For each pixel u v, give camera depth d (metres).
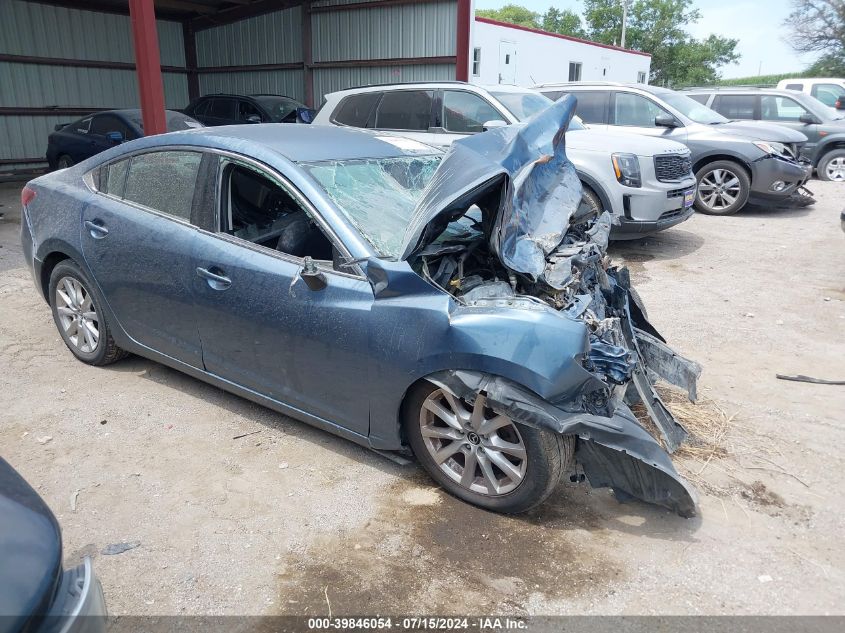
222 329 3.74
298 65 15.77
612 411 2.96
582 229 4.56
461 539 3.05
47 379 4.50
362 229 3.38
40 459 3.58
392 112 9.02
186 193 3.88
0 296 6.18
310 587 2.74
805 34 37.97
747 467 3.67
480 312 3.01
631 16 51.12
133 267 4.05
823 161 14.30
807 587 2.79
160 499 3.28
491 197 3.42
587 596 2.72
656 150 7.73
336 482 3.46
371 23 14.25
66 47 15.88
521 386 2.93
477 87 8.42
